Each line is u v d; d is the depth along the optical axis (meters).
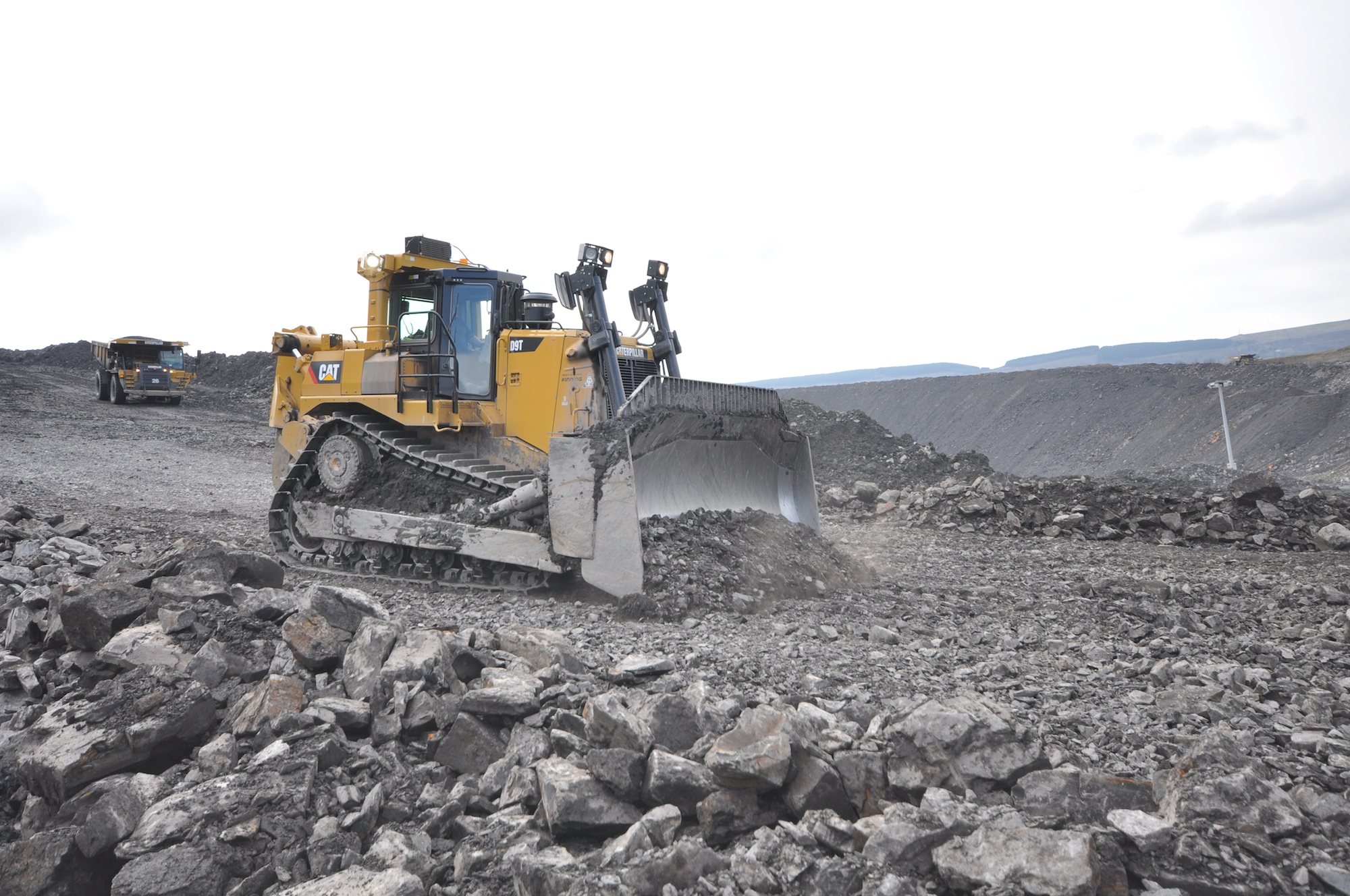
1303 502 13.28
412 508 9.16
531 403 8.80
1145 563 10.66
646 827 3.16
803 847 3.00
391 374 9.46
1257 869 2.74
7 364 43.41
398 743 4.17
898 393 157.75
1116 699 4.84
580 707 4.25
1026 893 2.60
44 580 7.04
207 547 6.11
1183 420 98.56
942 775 3.32
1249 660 5.73
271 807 3.54
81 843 3.44
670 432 8.23
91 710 4.22
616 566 7.29
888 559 10.86
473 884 3.11
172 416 32.34
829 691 4.82
